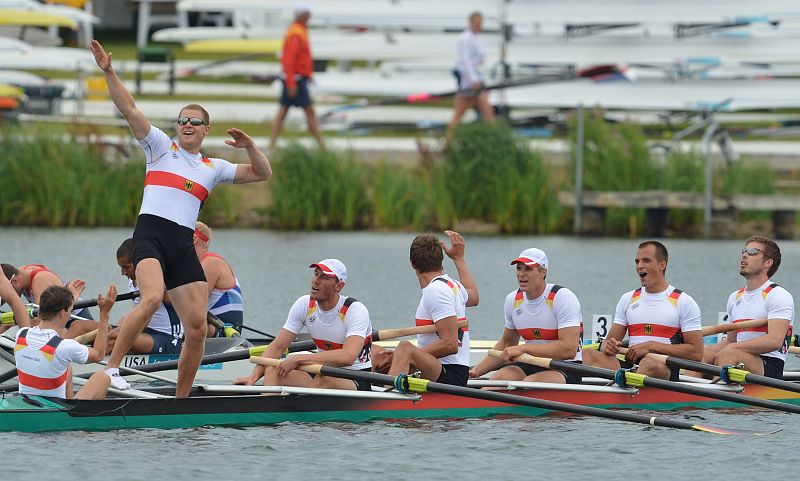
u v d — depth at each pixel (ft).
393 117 444.14
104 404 144.97
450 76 456.86
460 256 169.78
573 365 160.56
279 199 353.10
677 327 168.55
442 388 151.74
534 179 355.15
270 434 146.30
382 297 249.96
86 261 284.20
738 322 174.29
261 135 407.85
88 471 128.67
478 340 210.79
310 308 158.61
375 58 459.73
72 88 477.36
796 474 133.59
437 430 151.12
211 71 555.69
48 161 348.18
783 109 498.69
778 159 387.75
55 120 391.65
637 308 170.91
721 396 158.61
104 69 142.51
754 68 433.07
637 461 137.69
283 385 156.25
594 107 384.47
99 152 357.82
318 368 153.28
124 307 242.37
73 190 346.33
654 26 453.99
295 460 135.03
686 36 437.17
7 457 132.36
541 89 424.87
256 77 550.36
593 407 156.76
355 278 271.90
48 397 144.87
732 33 438.81
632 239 346.13
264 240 328.29
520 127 426.92
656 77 429.79
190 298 147.74
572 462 136.87
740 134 437.99
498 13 436.35
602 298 249.55
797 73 431.84
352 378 152.76
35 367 144.56
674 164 359.46
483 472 132.16
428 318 160.25
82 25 620.90
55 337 144.97
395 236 341.82
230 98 499.10
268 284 260.62
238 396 151.53
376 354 161.99
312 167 354.33
